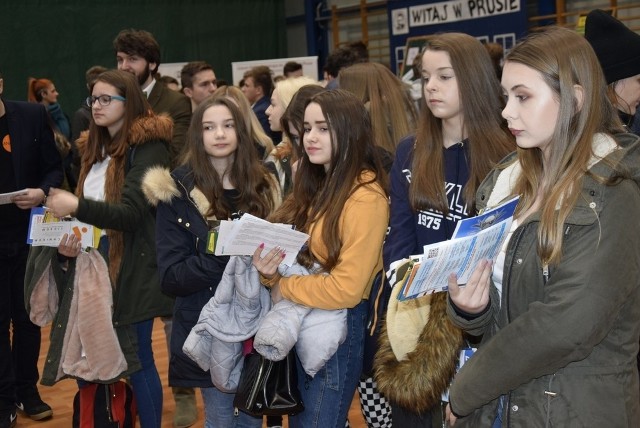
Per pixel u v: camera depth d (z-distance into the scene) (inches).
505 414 62.2
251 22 441.4
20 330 149.6
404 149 91.3
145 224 115.8
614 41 87.4
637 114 90.7
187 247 103.8
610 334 59.1
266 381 87.3
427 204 86.0
